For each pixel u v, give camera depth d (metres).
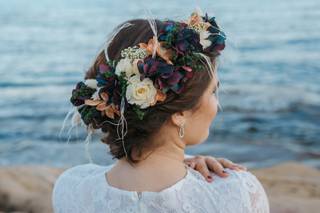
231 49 2.51
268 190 5.82
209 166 2.00
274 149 9.77
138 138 1.92
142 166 1.96
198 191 1.90
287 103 13.03
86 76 2.08
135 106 1.87
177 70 1.87
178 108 1.88
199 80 1.89
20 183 5.82
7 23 39.59
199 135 1.95
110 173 2.03
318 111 12.31
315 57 20.42
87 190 2.04
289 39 25.44
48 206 5.23
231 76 17.09
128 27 2.01
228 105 12.88
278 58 20.42
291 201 4.89
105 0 62.66
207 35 1.95
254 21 33.53
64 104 14.35
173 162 1.95
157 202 1.89
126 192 1.94
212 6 44.44
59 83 17.98
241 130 10.94
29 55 25.08
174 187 1.90
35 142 10.47
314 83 15.74
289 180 6.20
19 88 17.20
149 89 1.86
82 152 9.57
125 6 51.94
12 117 12.93
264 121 11.55
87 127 2.07
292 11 39.00
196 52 1.90
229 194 1.90
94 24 37.06
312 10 39.31
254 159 9.41
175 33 1.91
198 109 1.92
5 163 9.39
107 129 1.99
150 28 1.98
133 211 1.91
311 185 6.02
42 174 6.12
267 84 15.61
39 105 14.29
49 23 38.78
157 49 1.89
